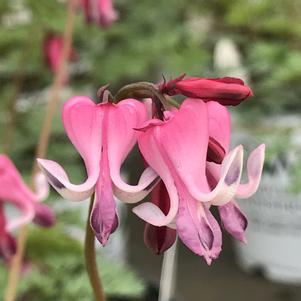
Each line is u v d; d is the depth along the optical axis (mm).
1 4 200
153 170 67
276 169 186
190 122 66
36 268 142
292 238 195
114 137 68
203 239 65
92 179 67
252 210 199
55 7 183
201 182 66
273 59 198
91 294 139
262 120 193
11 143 191
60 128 191
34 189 135
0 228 106
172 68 202
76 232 163
